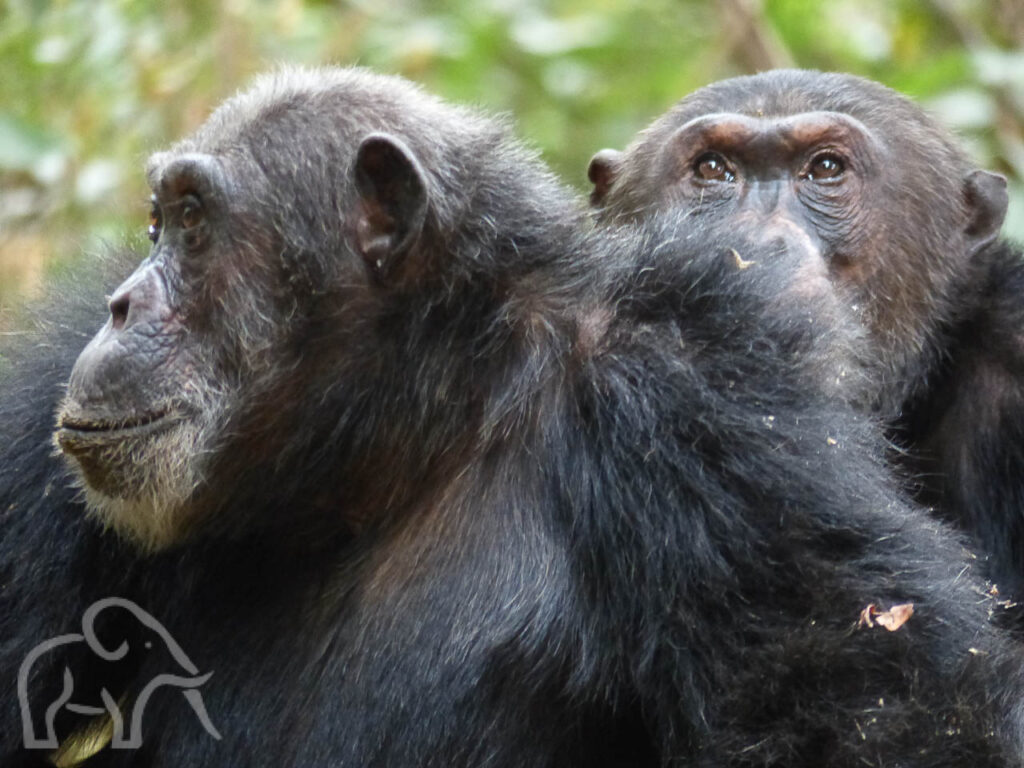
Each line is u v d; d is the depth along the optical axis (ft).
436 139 39.17
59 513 39.09
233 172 37.58
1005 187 55.67
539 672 35.78
